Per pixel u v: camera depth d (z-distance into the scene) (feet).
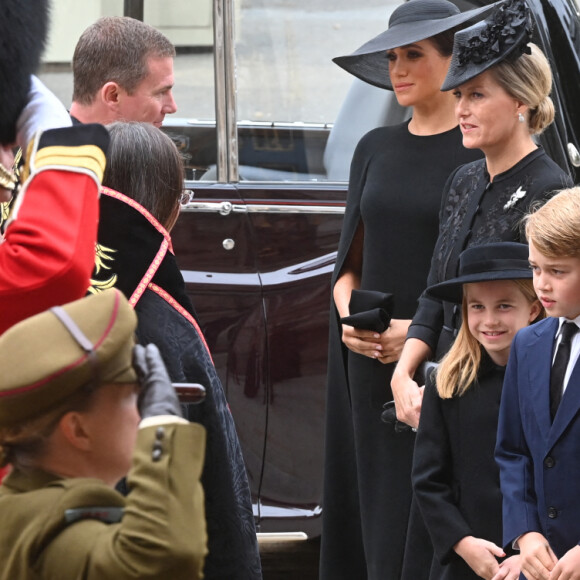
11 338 21.01
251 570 33.68
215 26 56.39
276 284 55.26
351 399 48.11
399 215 46.42
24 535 20.39
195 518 19.97
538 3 57.57
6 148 28.40
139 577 19.52
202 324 54.49
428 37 45.73
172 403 20.90
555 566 33.17
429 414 38.86
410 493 46.34
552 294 34.14
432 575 39.55
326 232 56.03
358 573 49.85
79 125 27.45
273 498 55.47
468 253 38.24
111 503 20.72
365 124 57.72
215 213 55.01
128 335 21.35
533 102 40.29
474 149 46.21
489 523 37.45
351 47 57.82
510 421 36.11
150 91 44.42
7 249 25.68
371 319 45.06
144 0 55.93
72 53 55.52
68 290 25.84
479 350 38.40
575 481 34.32
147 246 32.73
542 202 39.50
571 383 34.60
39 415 20.84
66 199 26.45
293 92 57.16
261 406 55.11
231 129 56.29
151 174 33.12
